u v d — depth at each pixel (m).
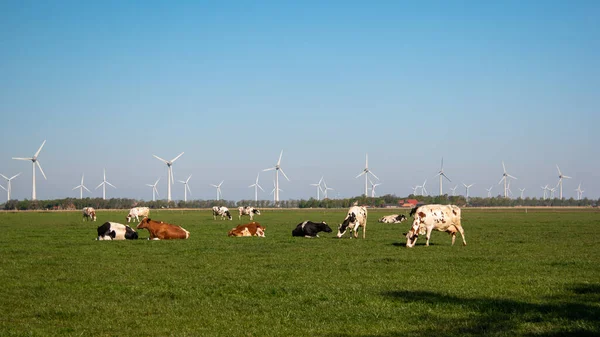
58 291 16.08
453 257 23.19
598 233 38.97
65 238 35.41
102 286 16.83
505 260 22.06
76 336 11.32
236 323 12.30
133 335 11.43
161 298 15.08
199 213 110.88
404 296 14.75
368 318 12.58
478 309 13.10
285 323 12.28
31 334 11.41
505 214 97.19
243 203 192.75
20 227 50.44
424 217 28.45
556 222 58.84
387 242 31.55
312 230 36.53
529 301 13.91
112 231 33.75
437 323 11.97
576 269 19.58
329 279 17.69
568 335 10.74
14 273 19.44
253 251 26.39
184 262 22.25
